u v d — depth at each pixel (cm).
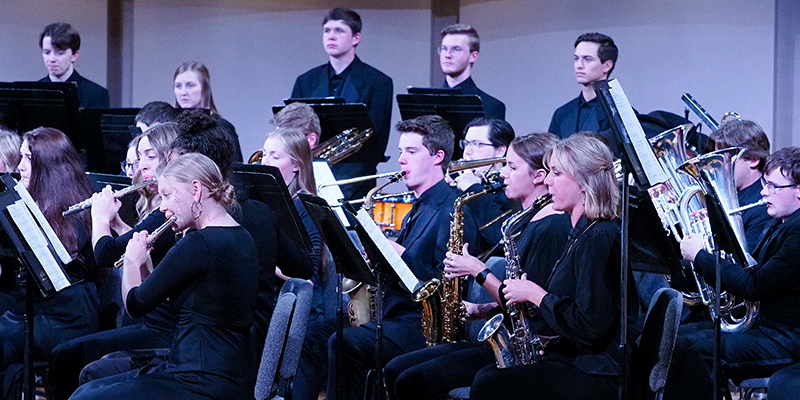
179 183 788
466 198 1015
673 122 1362
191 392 766
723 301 987
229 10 2047
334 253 927
